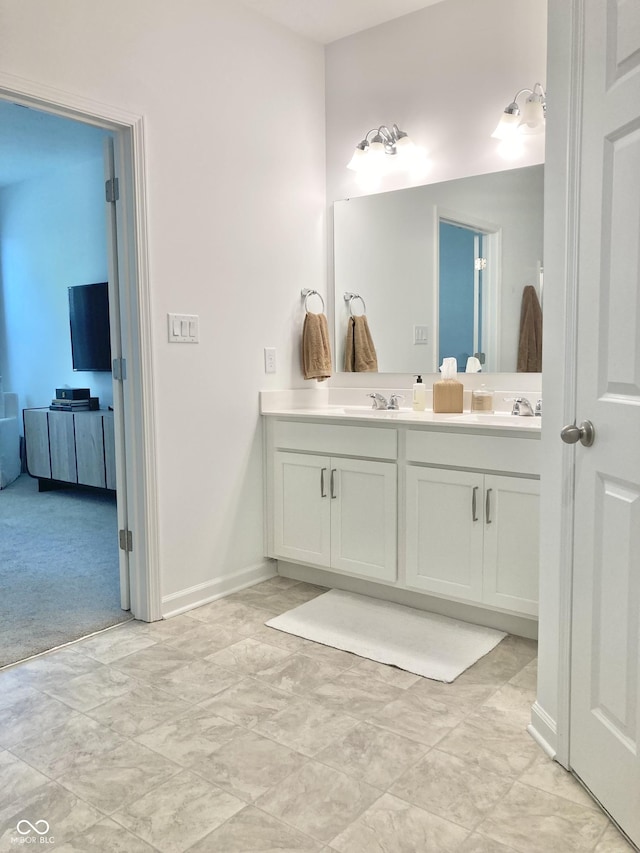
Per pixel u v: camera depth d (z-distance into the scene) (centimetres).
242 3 286
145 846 142
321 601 284
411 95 305
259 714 195
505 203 280
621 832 144
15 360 614
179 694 207
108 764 171
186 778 165
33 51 213
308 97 324
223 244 284
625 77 137
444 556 255
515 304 279
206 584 286
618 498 142
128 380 258
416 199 306
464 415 277
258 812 153
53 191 549
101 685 212
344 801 156
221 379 287
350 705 200
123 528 270
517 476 234
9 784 163
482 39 283
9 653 236
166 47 256
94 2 230
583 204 154
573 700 164
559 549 169
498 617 252
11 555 356
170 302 263
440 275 301
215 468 288
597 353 150
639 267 134
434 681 214
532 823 148
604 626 149
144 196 251
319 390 337
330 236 337
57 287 560
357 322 330
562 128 164
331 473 286
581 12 153
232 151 286
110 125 242
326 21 306
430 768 168
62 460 513
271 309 309
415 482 260
